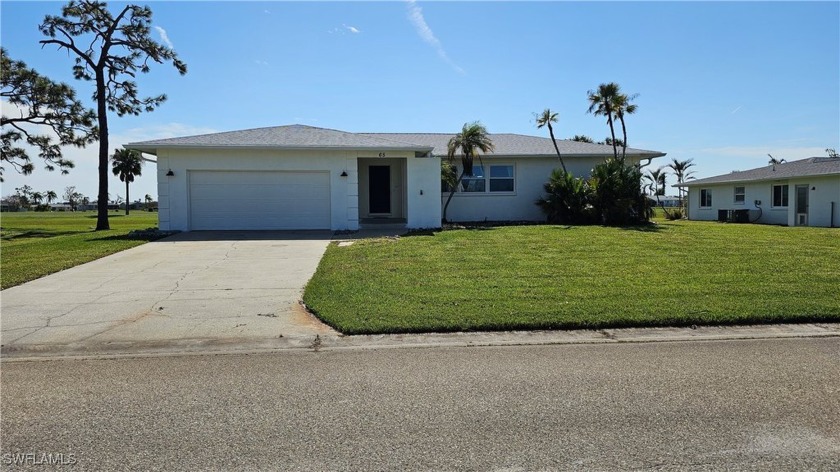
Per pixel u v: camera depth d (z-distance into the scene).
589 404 4.00
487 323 6.20
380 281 8.58
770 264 9.80
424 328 6.10
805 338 5.76
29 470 3.08
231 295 8.02
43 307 7.30
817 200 23.23
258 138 17.58
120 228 24.44
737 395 4.14
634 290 7.75
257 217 16.78
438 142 22.78
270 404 4.05
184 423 3.71
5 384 4.52
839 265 9.70
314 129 19.73
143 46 24.30
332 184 16.88
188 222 16.52
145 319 6.69
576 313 6.52
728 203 28.67
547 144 22.73
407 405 4.01
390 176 20.53
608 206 18.62
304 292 8.05
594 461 3.16
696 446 3.33
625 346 5.52
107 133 23.91
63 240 15.38
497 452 3.28
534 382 4.48
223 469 3.10
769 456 3.20
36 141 26.20
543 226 17.70
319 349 5.52
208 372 4.82
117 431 3.59
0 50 23.86
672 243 12.74
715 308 6.71
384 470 3.08
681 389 4.28
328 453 3.28
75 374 4.79
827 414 3.78
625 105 20.61
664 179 42.56
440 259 10.57
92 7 23.27
